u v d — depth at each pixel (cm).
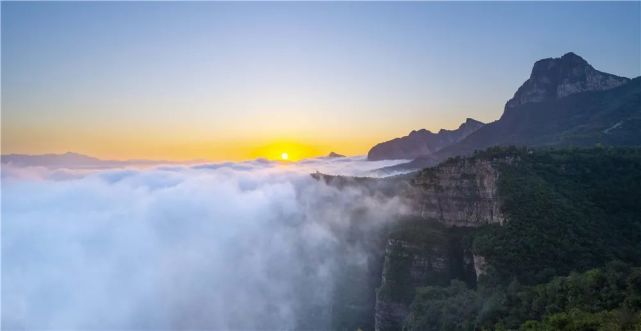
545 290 8581
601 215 11831
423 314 11175
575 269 10188
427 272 14050
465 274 13350
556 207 11738
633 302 6888
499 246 11462
